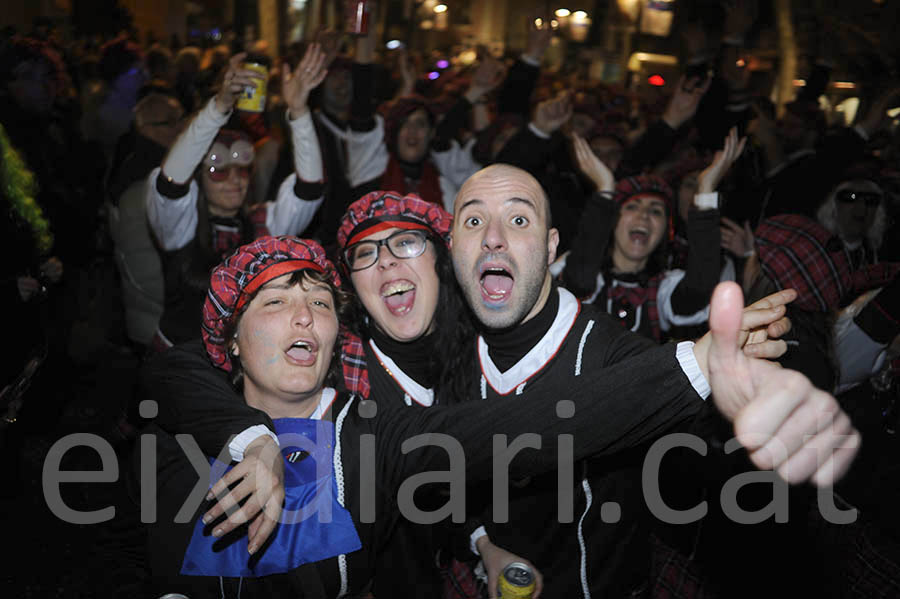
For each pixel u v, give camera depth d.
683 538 2.15
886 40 9.58
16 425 3.24
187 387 1.66
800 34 10.38
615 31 12.90
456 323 1.95
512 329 1.84
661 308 2.80
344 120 4.09
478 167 4.90
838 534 2.20
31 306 1.92
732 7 4.88
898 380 2.46
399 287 1.89
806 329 2.14
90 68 6.77
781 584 2.12
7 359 1.83
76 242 4.17
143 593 1.95
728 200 4.26
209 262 2.75
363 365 1.78
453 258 1.86
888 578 2.15
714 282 2.67
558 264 2.87
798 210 4.18
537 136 3.82
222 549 1.56
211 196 2.81
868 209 3.22
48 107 4.13
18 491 3.26
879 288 2.47
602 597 1.86
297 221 3.04
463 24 15.48
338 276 1.71
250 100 2.89
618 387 1.35
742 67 4.95
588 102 5.31
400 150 4.21
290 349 1.58
